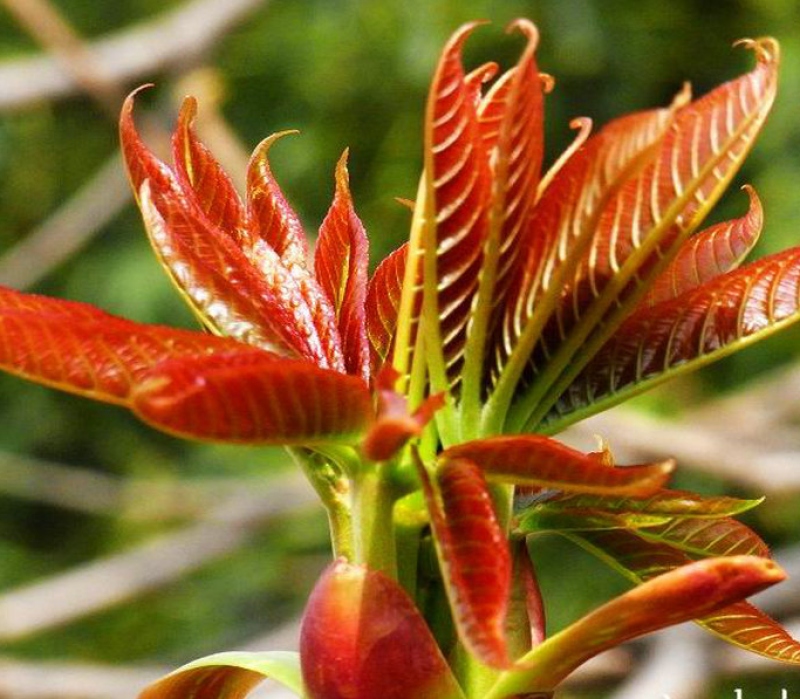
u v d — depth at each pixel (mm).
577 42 1904
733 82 373
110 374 364
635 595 361
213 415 353
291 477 1496
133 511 1594
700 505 387
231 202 402
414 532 380
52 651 1850
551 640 370
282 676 385
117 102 1250
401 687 367
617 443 1182
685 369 387
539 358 384
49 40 1233
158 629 1857
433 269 373
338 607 369
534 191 373
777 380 1502
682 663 996
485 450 364
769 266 387
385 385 360
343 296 401
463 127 369
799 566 1098
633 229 377
